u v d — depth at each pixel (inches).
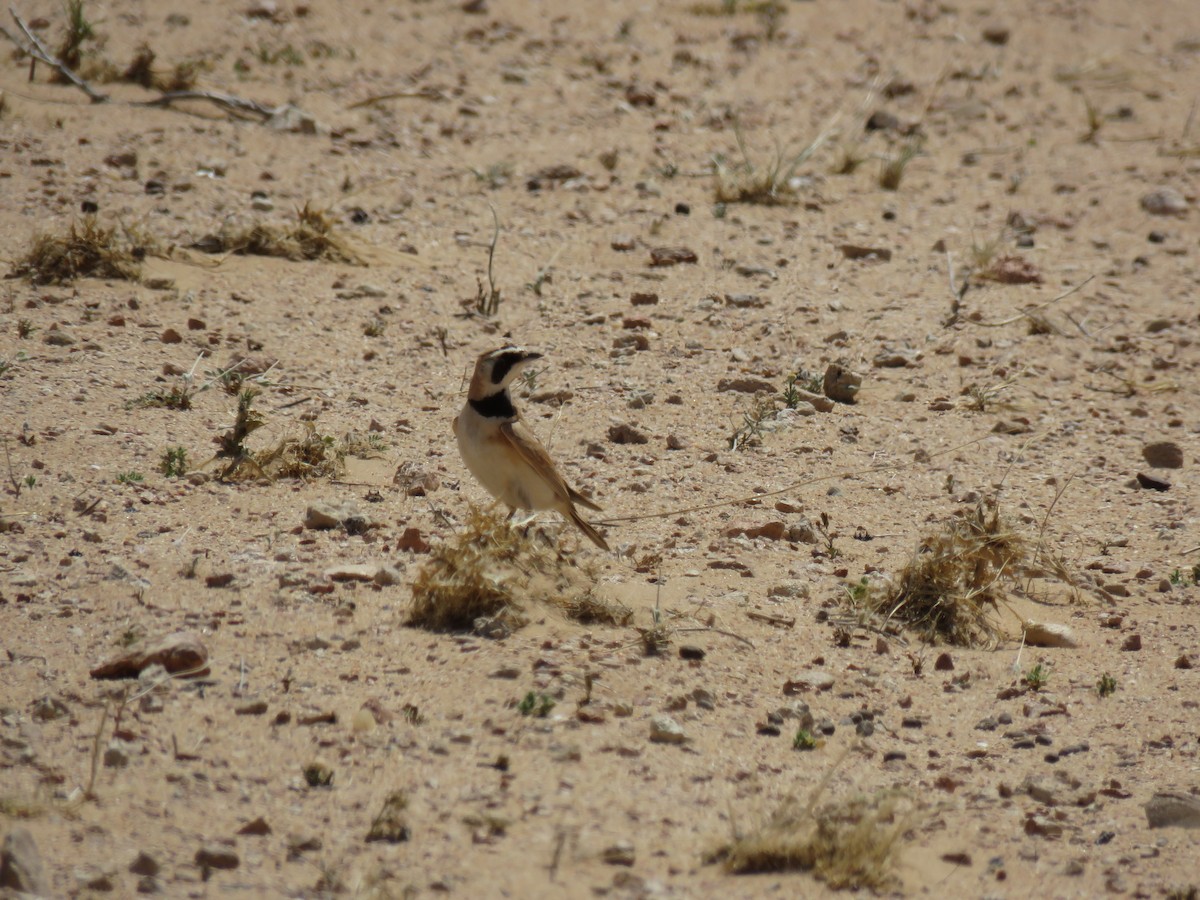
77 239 1088.2
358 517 730.8
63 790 473.7
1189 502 854.5
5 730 506.6
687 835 480.7
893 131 1711.4
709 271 1248.8
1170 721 593.3
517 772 508.1
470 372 999.6
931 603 681.0
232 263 1151.6
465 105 1656.0
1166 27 2188.7
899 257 1322.6
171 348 977.5
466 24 1967.3
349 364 994.1
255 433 854.5
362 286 1131.3
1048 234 1421.0
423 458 844.0
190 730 520.4
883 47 2032.5
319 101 1606.8
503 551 658.8
